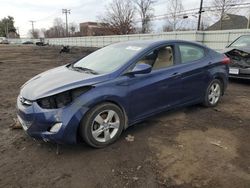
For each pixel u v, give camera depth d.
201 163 3.18
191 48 4.87
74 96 3.32
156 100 4.16
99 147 3.57
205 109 5.23
